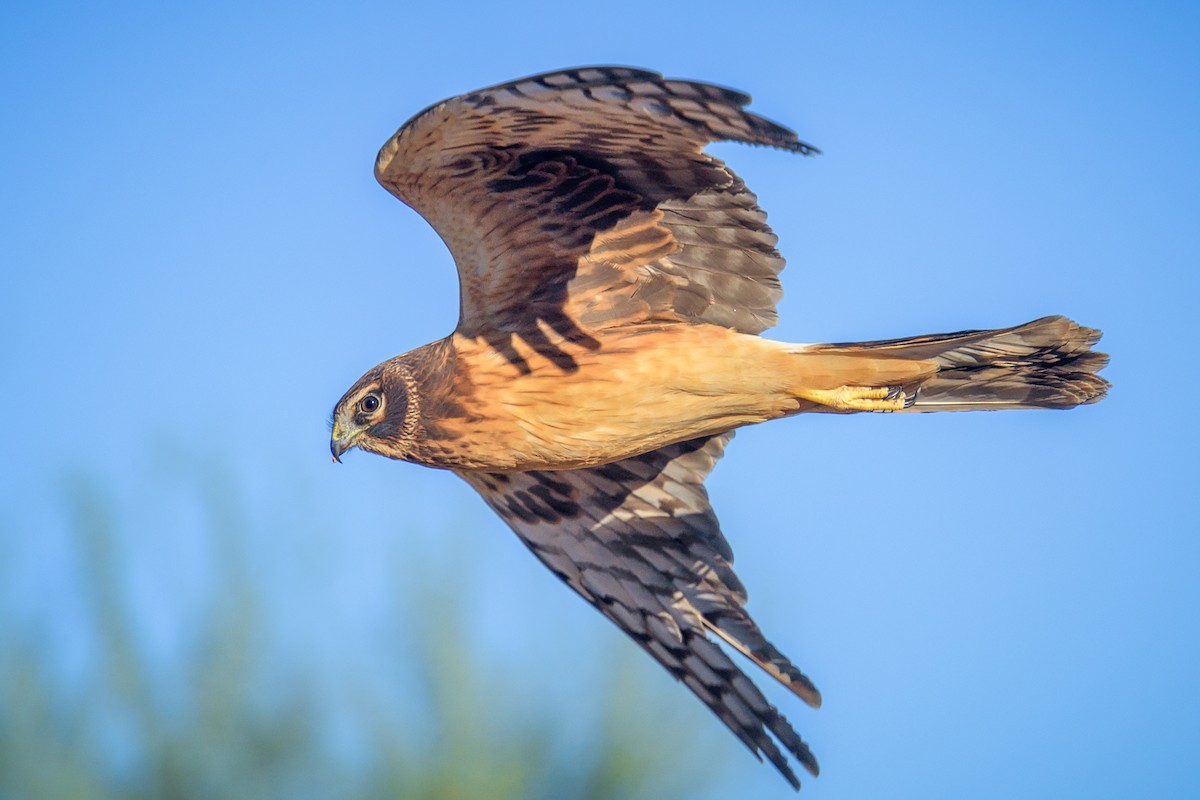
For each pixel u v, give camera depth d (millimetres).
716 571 13195
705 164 11219
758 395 11922
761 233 11781
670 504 13250
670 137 10930
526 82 10398
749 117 10414
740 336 11875
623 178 11477
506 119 10773
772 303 12094
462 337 12266
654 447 12367
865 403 11883
